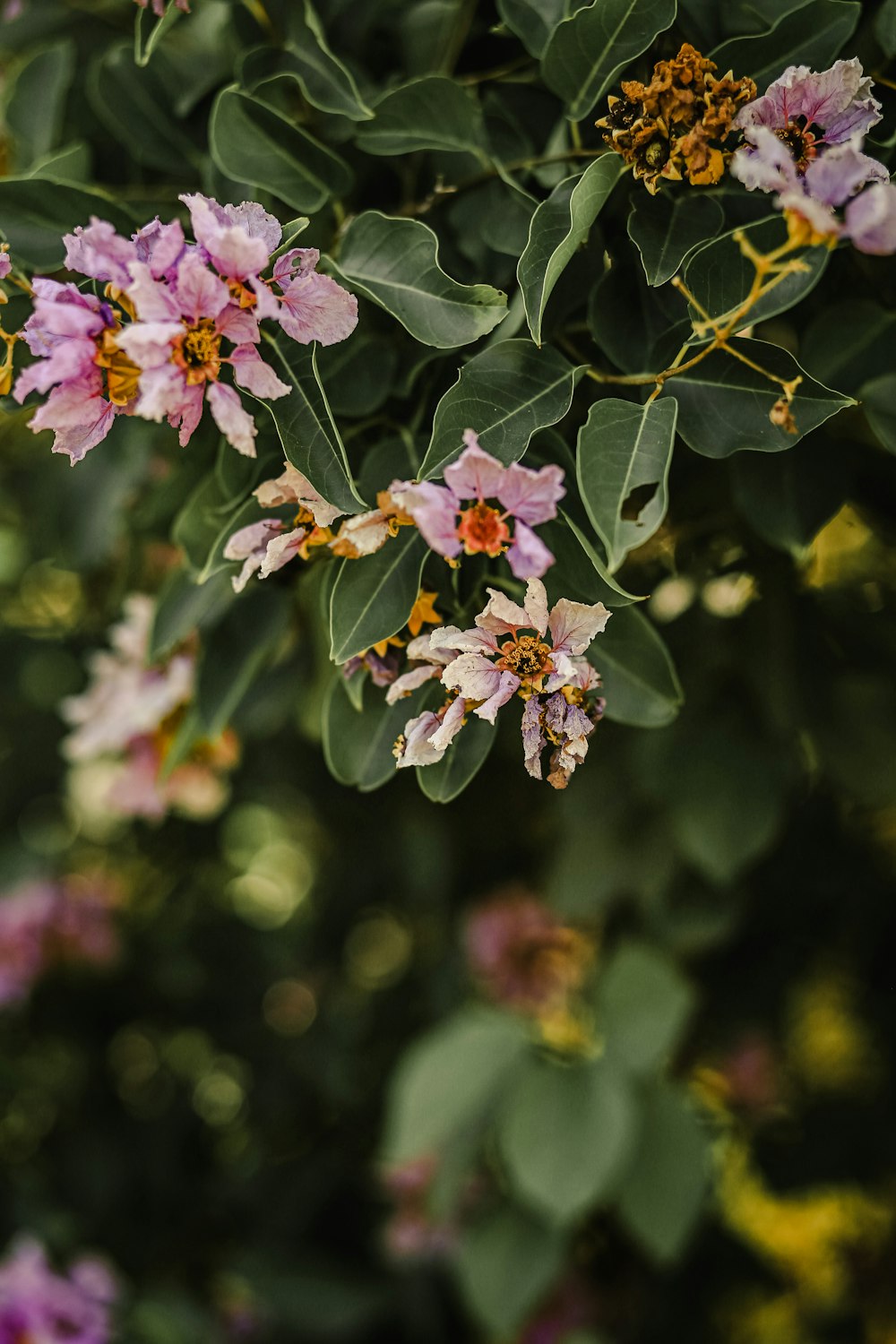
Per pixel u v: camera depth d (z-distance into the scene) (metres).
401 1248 1.19
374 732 0.64
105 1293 1.05
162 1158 1.43
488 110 0.67
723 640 0.84
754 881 1.09
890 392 0.67
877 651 0.85
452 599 0.62
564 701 0.58
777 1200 1.23
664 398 0.59
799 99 0.60
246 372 0.57
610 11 0.61
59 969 1.40
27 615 1.37
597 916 1.00
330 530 0.61
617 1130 0.88
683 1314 1.22
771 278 0.60
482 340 0.65
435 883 1.23
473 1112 0.95
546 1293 1.02
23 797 1.44
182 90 0.75
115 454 0.83
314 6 0.70
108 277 0.58
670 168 0.61
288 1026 1.49
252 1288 1.26
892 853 1.12
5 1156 1.39
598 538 0.61
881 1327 1.27
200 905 1.51
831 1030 1.29
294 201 0.66
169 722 0.83
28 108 0.75
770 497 0.70
